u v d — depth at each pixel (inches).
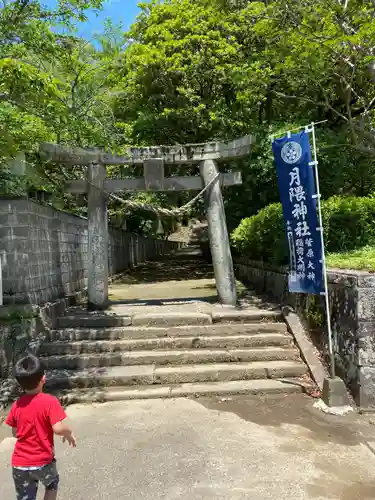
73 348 272.1
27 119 263.1
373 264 245.3
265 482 149.4
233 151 344.2
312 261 237.8
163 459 166.4
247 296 394.6
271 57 413.7
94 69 346.0
